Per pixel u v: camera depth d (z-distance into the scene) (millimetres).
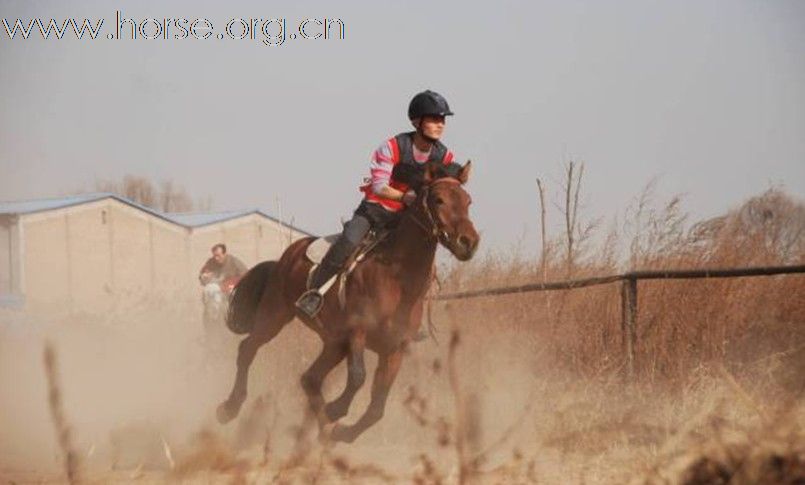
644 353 13062
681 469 6750
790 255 14070
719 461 6613
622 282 13320
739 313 13188
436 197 10766
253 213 74125
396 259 11016
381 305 10992
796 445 6426
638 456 8812
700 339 13039
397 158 11414
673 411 11148
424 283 11180
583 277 15344
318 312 11648
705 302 13141
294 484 8586
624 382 12516
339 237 11883
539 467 9219
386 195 11289
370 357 13953
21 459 11172
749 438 6609
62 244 66438
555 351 13695
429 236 10914
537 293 14633
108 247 68438
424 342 14109
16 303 47938
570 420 10703
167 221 70812
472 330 13844
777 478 6250
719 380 11578
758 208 14445
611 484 8102
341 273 11383
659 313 13250
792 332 13016
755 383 11672
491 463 9492
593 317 13852
